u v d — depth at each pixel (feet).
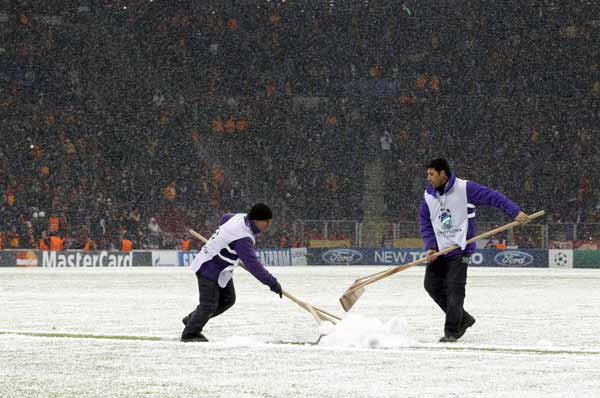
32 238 336.49
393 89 420.77
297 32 421.59
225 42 416.46
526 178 406.41
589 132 418.51
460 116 417.08
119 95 394.11
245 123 404.77
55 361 65.16
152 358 66.74
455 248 82.43
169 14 411.34
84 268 308.40
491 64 426.51
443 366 61.93
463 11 427.33
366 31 423.64
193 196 375.04
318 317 77.25
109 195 362.94
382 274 82.07
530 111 419.74
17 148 363.76
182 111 398.62
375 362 64.13
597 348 75.82
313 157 400.47
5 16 389.39
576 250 356.79
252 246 77.41
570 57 428.15
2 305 130.41
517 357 67.41
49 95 386.93
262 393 50.24
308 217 384.47
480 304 138.51
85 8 402.31
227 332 90.89
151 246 354.74
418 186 398.42
